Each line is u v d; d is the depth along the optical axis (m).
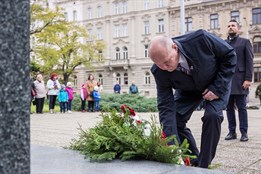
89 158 2.10
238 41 5.33
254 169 3.39
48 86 14.56
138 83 43.41
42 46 26.27
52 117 11.64
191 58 2.84
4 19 0.97
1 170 0.97
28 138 1.02
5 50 0.97
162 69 2.88
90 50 35.09
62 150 2.38
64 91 14.54
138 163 1.97
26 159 1.01
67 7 50.19
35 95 13.88
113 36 45.97
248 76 5.19
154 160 2.09
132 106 15.49
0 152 0.97
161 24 42.44
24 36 1.00
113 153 2.08
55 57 26.89
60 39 31.16
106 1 46.41
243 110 5.27
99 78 47.16
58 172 1.75
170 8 41.50
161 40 2.71
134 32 44.03
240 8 37.38
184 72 2.90
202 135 2.90
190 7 40.31
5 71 0.97
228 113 5.46
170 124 2.93
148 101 16.34
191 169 1.81
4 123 0.98
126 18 44.62
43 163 1.96
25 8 1.00
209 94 2.95
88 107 16.09
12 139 0.99
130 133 2.18
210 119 2.85
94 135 2.28
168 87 3.04
